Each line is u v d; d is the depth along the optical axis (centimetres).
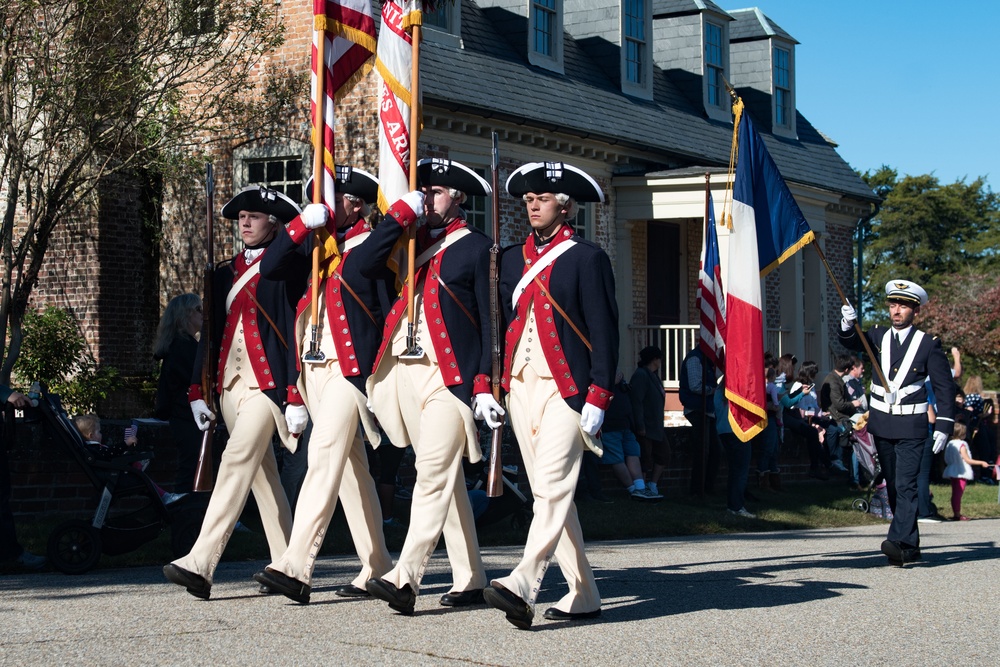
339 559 919
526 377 645
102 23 1503
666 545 1082
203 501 875
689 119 2392
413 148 684
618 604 704
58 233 1811
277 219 747
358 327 689
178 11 1556
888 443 941
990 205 6216
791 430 1761
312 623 626
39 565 847
